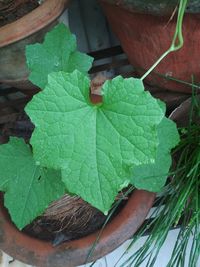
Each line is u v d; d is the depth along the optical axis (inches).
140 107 10.3
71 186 10.5
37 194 13.5
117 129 10.4
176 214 15.4
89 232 15.9
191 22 13.7
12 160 13.7
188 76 16.0
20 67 16.3
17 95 20.3
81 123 10.6
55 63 13.1
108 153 10.4
